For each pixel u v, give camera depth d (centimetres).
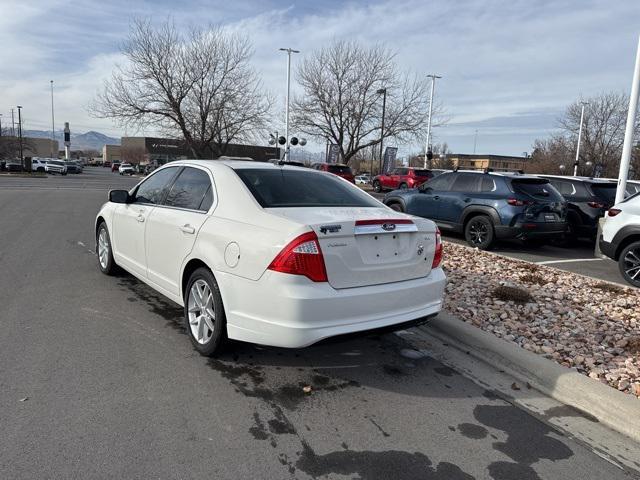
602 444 306
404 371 396
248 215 372
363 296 346
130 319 477
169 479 251
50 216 1232
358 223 348
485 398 357
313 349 428
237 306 356
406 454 285
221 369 379
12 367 365
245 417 314
